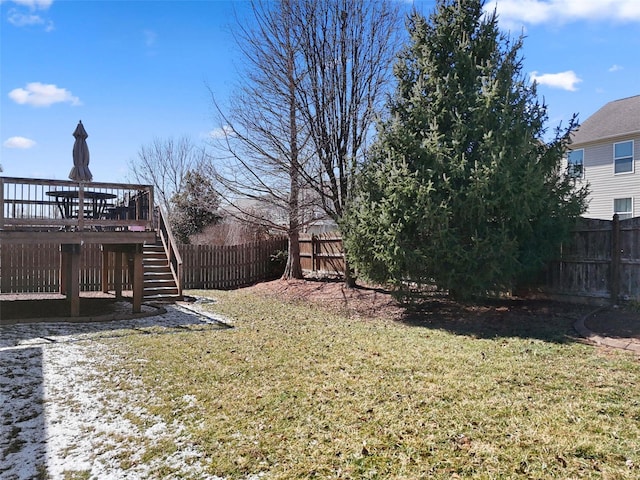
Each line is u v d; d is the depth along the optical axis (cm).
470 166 731
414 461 290
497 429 333
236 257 1576
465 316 809
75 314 846
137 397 417
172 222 2125
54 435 339
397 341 645
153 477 278
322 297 1112
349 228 886
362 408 380
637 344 553
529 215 712
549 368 484
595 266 762
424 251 748
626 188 1733
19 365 525
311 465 288
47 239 809
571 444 305
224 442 323
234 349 603
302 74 1145
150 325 794
